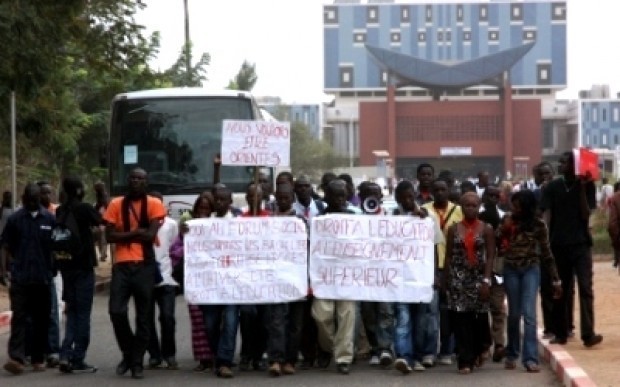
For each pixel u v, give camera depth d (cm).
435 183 1273
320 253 1237
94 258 1273
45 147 2909
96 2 2444
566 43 17012
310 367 1273
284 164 1366
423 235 1238
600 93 17425
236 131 1360
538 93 17000
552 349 1318
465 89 15275
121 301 1220
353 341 1262
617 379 1124
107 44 2525
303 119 16275
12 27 1777
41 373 1280
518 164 13075
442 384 1149
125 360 1247
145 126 2269
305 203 1416
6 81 1880
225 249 1241
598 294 2052
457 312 1202
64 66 2320
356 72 16875
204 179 2247
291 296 1227
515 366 1266
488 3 17225
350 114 16538
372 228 1238
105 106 3675
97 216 1253
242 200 2227
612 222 1473
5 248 1283
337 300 1233
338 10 16988
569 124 16062
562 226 1361
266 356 1329
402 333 1229
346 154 15588
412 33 17175
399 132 13912
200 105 2273
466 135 13800
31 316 1295
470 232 1198
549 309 1409
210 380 1202
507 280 1240
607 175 5728
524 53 13475
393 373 1227
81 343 1266
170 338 1288
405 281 1230
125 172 2266
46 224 1281
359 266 1233
